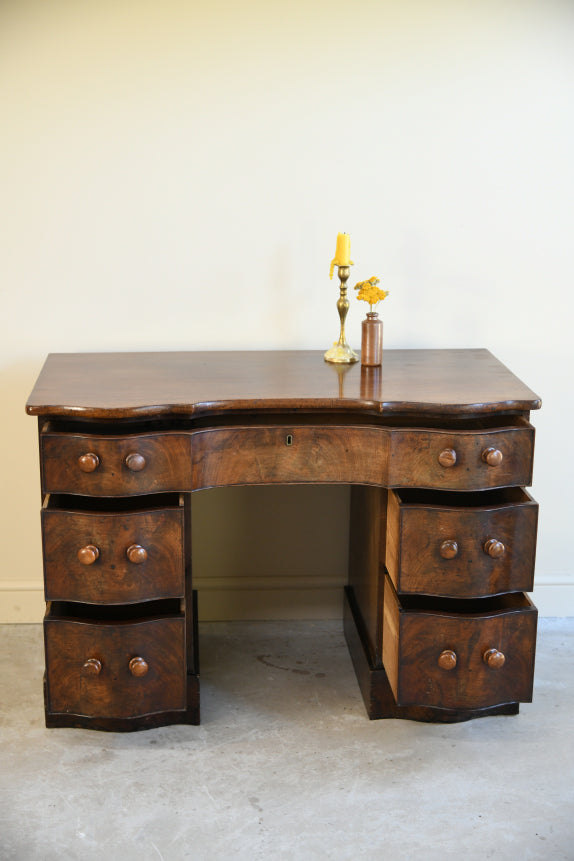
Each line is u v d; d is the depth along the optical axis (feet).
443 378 8.25
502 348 9.64
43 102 8.79
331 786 7.43
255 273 9.30
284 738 8.04
